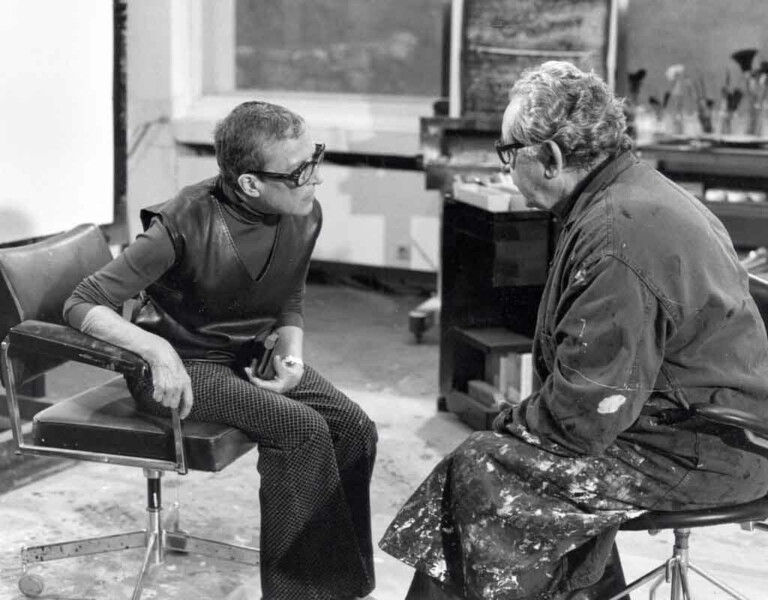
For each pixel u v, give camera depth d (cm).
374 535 333
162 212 270
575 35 499
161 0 623
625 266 207
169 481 326
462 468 227
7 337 268
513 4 501
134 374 259
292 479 268
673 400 218
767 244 468
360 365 505
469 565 224
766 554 324
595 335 207
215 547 304
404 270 629
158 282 278
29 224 390
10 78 374
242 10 654
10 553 315
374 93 645
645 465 219
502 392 416
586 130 218
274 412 267
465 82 511
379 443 408
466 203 420
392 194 611
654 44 555
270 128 262
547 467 219
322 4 641
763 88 508
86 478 369
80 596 293
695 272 210
